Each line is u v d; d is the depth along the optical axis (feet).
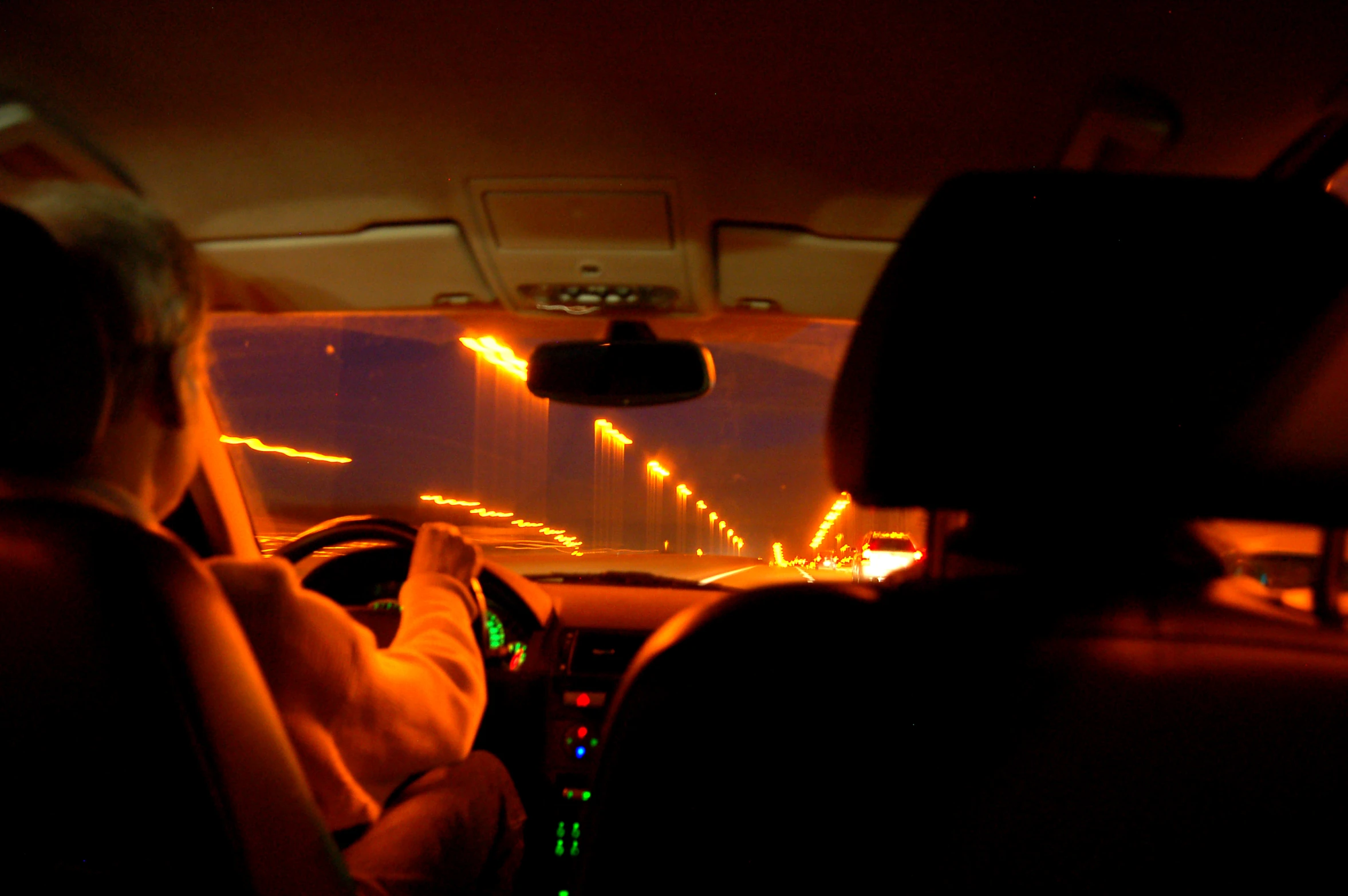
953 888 3.16
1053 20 7.40
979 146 8.87
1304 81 7.68
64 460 3.24
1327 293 3.56
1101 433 3.69
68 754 3.02
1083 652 3.24
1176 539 3.90
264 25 7.62
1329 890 3.14
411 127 8.80
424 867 5.76
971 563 4.05
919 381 3.76
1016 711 3.19
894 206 9.62
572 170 9.25
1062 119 8.51
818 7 7.30
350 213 10.10
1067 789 3.18
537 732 8.79
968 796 3.17
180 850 3.03
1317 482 3.65
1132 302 3.65
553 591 10.03
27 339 3.12
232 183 9.62
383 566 8.86
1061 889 3.16
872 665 3.23
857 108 8.39
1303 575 5.20
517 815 7.75
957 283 3.69
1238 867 3.15
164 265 3.83
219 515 8.77
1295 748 3.18
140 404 3.83
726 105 8.39
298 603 4.30
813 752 3.21
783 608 3.39
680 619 3.55
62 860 3.12
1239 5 7.06
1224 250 3.61
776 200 9.55
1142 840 3.16
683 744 3.25
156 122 8.75
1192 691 3.22
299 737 4.20
